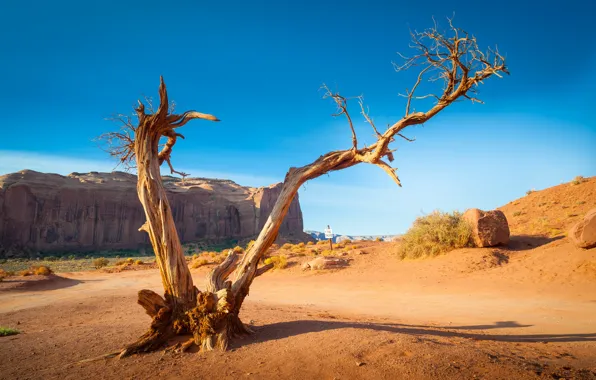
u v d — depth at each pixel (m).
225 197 171.62
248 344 6.89
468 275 19.69
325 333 7.27
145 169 7.70
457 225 24.66
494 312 12.52
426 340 6.64
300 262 29.70
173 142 8.85
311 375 5.20
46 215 127.62
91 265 62.38
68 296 20.75
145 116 7.96
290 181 8.57
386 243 34.72
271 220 8.26
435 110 7.36
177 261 7.35
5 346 7.88
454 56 6.66
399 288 19.33
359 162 8.64
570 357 6.24
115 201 142.25
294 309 14.28
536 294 15.10
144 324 10.45
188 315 7.00
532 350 6.73
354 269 25.66
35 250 121.25
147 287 25.94
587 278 15.66
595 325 9.73
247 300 17.66
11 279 27.81
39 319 13.46
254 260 8.02
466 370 5.12
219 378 5.27
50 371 5.95
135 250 138.25
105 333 8.90
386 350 5.91
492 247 23.27
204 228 158.12
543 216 30.64
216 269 7.80
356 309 14.41
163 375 5.48
